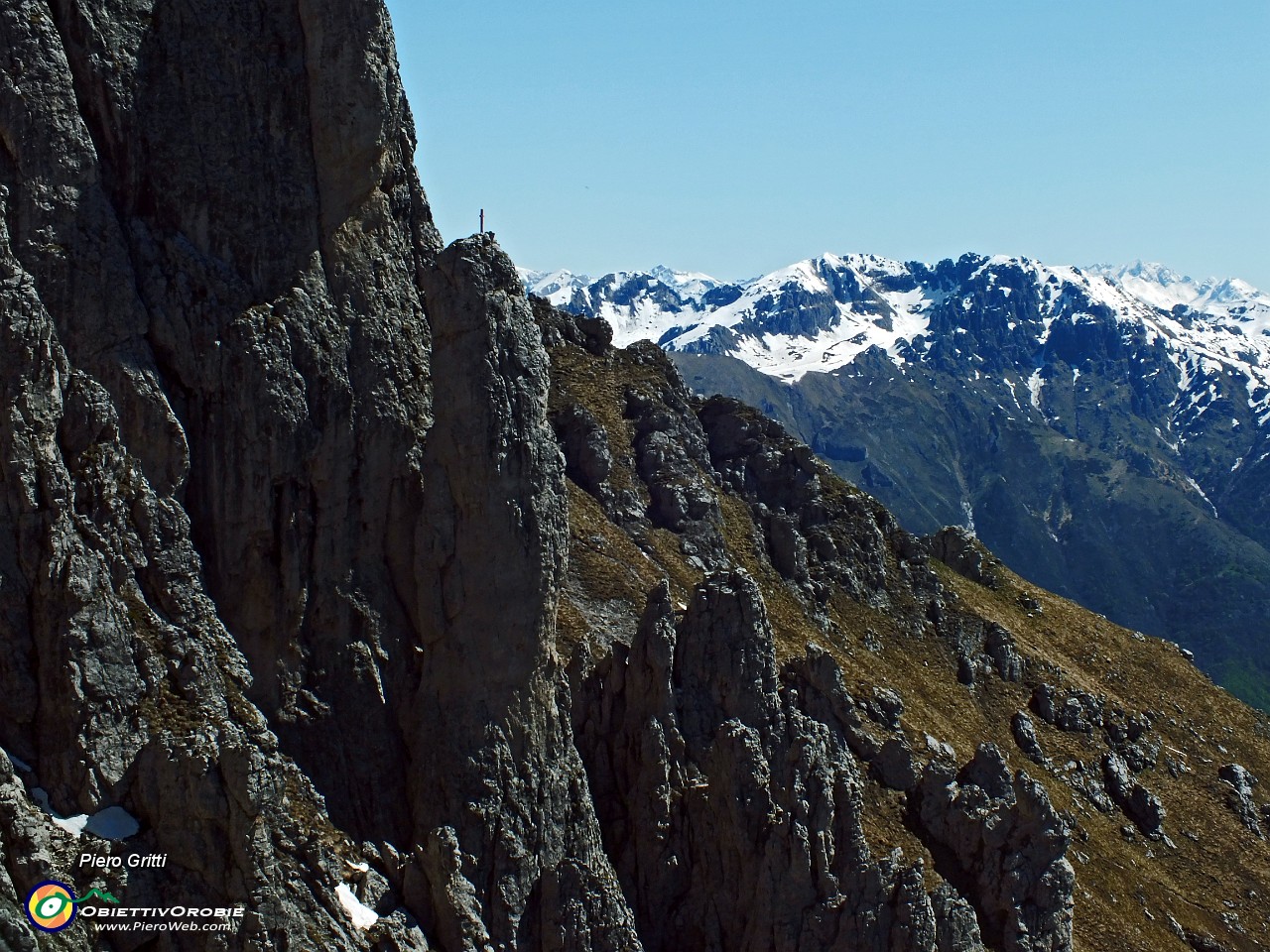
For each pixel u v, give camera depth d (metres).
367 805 71.00
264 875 57.22
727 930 80.06
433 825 70.44
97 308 65.38
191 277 69.31
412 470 74.56
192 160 70.12
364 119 73.62
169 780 57.16
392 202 77.88
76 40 67.38
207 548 68.94
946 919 80.50
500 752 71.81
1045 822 93.94
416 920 65.38
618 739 86.44
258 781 57.62
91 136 67.44
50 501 59.38
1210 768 186.00
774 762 82.88
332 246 73.94
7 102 63.66
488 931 69.12
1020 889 93.00
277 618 70.56
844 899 78.25
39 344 60.16
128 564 62.38
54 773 57.59
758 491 176.88
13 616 58.53
